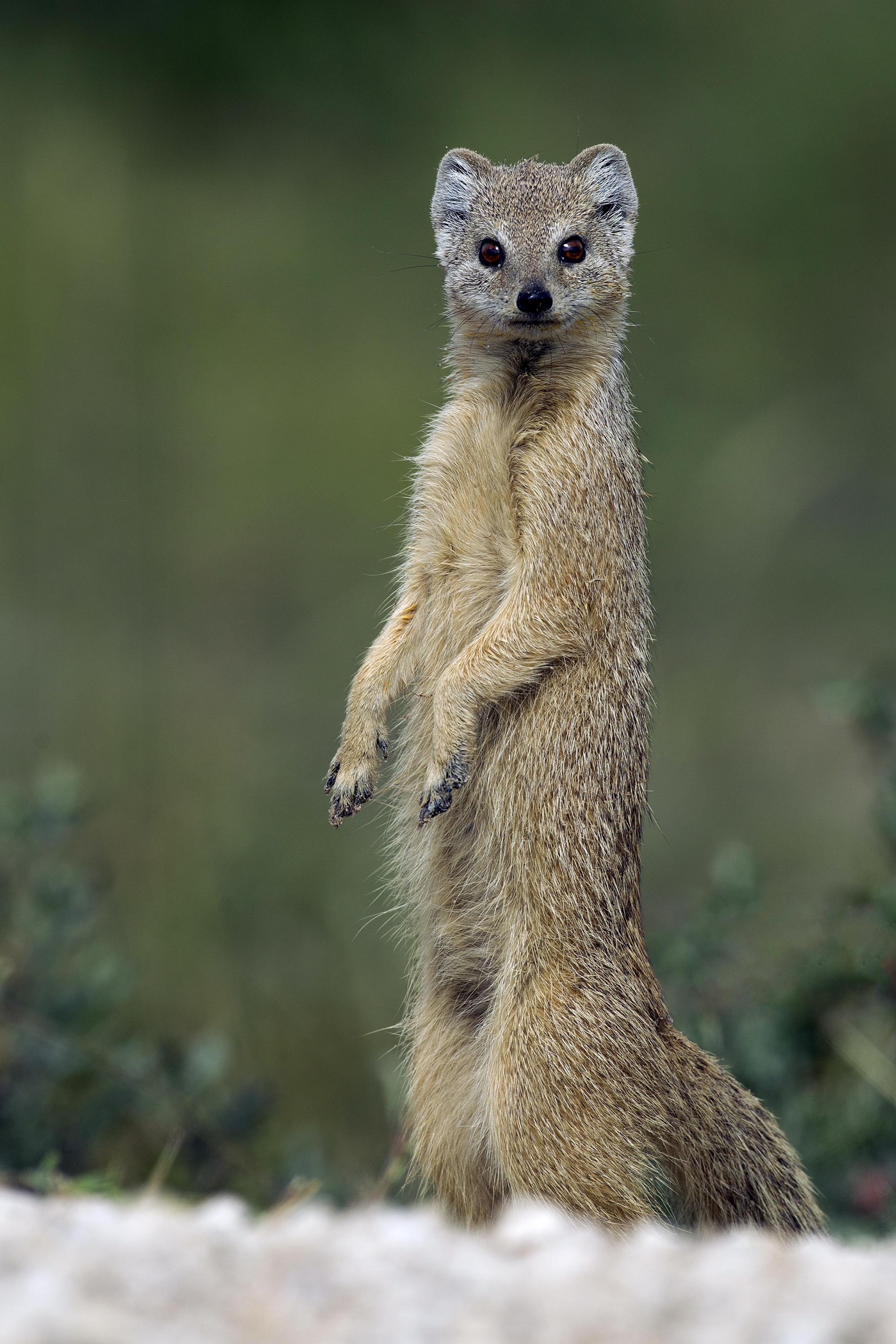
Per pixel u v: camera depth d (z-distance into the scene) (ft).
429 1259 12.31
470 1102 23.99
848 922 27.96
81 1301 11.09
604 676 23.84
